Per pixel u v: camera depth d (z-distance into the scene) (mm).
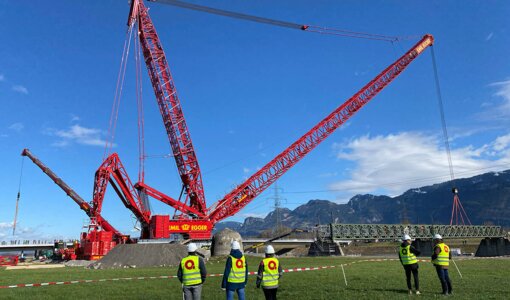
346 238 95812
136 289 21938
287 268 39188
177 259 53031
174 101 90188
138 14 85812
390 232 100750
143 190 84062
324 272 31672
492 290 18109
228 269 13109
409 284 17984
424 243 105062
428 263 44156
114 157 79938
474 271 29781
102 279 28859
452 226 108062
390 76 105375
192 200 91438
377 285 21266
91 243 69000
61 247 88938
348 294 17781
